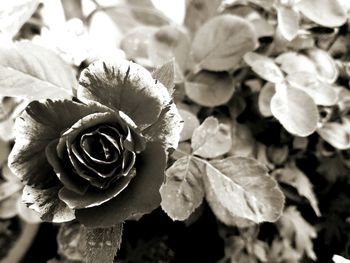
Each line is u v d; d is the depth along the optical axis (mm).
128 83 218
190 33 406
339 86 366
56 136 209
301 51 349
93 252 217
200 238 363
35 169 212
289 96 310
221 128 303
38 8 374
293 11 329
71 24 355
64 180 199
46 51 272
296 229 365
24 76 260
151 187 204
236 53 330
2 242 416
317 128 343
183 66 340
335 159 368
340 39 367
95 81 218
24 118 207
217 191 278
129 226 362
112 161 195
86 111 205
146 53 377
